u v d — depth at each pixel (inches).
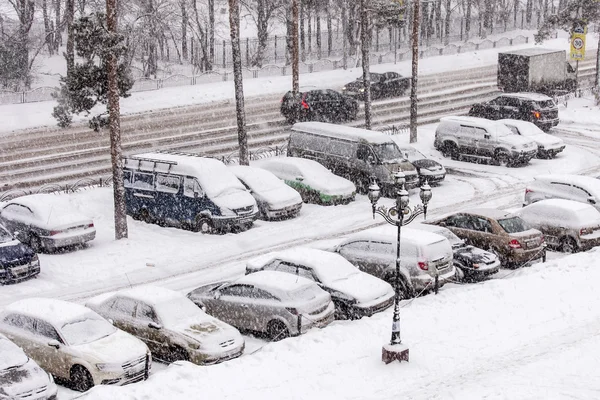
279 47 3051.2
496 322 772.6
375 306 806.5
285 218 1214.3
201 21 2910.9
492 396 603.8
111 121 1090.7
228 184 1162.6
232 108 1854.1
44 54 2605.8
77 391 662.5
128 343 684.1
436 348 705.6
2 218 1088.8
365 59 1571.1
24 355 639.8
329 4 2805.1
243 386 618.8
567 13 2150.6
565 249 1063.0
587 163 1550.2
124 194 1111.6
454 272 907.4
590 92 2204.7
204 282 942.4
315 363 668.1
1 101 1755.7
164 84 2010.3
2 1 2810.0
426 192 689.0
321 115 1752.0
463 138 1563.7
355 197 1337.4
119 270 994.7
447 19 3334.2
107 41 1072.8
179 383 613.6
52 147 1483.8
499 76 2064.5
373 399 604.7
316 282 828.6
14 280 943.0
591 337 733.3
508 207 1247.5
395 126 1765.5
